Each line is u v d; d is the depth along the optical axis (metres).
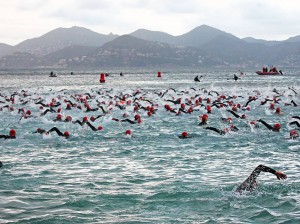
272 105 33.41
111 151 16.73
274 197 10.01
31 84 79.81
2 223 8.30
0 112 32.09
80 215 8.84
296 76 119.50
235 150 16.75
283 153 16.06
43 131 21.45
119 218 8.66
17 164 14.20
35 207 9.39
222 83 79.56
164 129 23.12
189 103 37.22
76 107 34.84
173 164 14.09
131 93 48.53
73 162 14.56
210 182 11.53
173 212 9.05
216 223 8.34
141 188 10.97
